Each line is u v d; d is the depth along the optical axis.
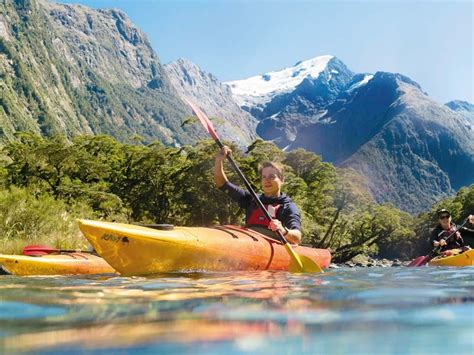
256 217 6.39
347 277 4.47
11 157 32.69
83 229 4.62
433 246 9.41
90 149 40.03
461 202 74.81
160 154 34.47
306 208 41.47
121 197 34.78
